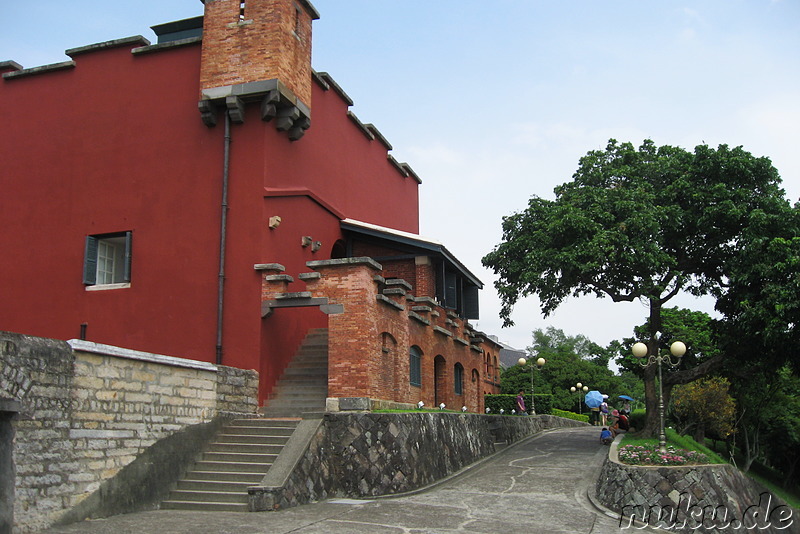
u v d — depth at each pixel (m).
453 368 23.34
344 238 21.80
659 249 18.97
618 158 21.92
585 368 51.97
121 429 11.23
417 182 31.19
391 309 17.03
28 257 19.02
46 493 9.59
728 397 29.47
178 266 17.41
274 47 17.17
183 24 20.47
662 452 14.37
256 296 16.44
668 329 31.86
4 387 9.04
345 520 10.89
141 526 9.95
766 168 19.41
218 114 17.70
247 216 17.03
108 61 19.38
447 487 14.95
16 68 20.61
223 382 14.36
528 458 19.58
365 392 14.94
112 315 17.81
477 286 27.39
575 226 19.17
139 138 18.55
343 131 22.64
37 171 19.47
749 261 17.95
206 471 12.75
